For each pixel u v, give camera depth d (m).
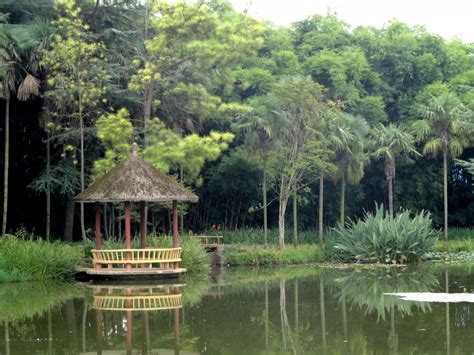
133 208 35.09
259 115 36.16
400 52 45.12
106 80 31.56
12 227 38.03
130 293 24.39
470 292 23.33
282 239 37.41
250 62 42.69
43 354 14.95
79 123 33.59
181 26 31.05
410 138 40.09
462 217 47.59
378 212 36.56
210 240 40.12
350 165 38.09
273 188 41.12
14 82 31.09
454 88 44.94
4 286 26.44
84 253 30.83
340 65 41.94
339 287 25.59
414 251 35.16
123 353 15.02
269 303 21.67
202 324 18.19
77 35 31.19
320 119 36.47
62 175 34.34
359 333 16.69
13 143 36.94
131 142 32.09
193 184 41.47
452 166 46.53
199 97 33.25
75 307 21.22
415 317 18.58
